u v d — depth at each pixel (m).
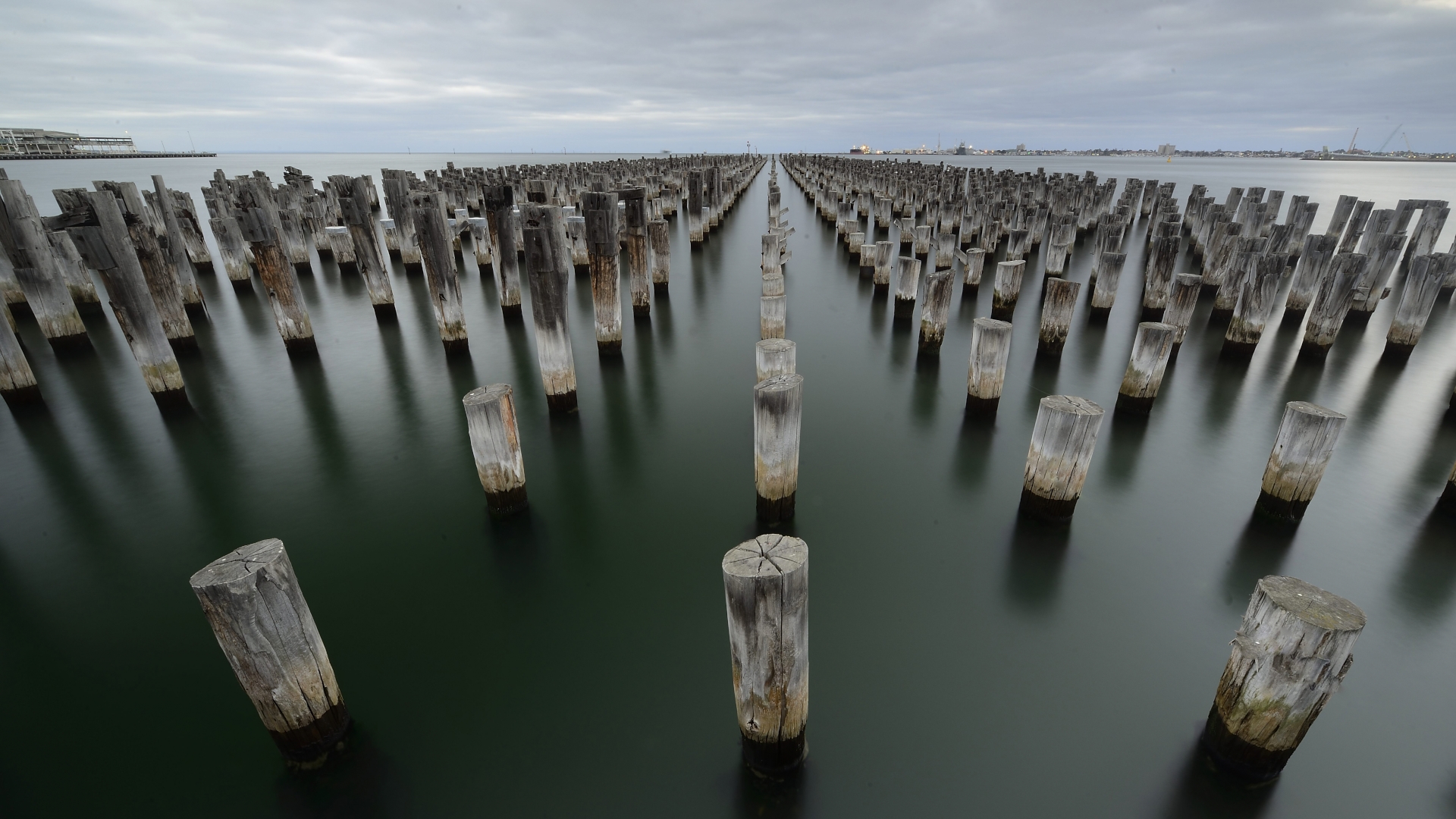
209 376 12.18
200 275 20.72
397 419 10.30
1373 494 7.95
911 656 5.52
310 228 23.34
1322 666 3.70
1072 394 10.94
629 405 10.69
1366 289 14.50
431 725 4.92
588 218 11.55
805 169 65.50
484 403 6.75
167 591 6.55
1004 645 5.64
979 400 9.77
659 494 8.04
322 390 11.52
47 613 6.26
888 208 30.34
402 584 6.52
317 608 6.19
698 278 21.08
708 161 68.88
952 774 4.49
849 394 11.08
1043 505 7.18
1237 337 12.33
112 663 5.61
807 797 4.34
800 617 3.83
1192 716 4.94
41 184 47.38
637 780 4.48
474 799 4.38
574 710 5.04
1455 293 16.70
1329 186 57.84
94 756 4.76
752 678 3.98
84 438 9.74
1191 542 7.05
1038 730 4.82
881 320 15.52
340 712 4.72
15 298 15.05
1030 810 4.25
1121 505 7.76
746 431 9.73
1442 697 5.13
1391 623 5.93
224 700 5.21
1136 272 20.89
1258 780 4.32
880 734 4.79
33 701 5.24
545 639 5.77
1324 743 4.71
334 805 4.38
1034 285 18.67
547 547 7.05
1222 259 16.89
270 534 7.40
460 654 5.61
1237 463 8.77
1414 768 4.52
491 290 19.06
